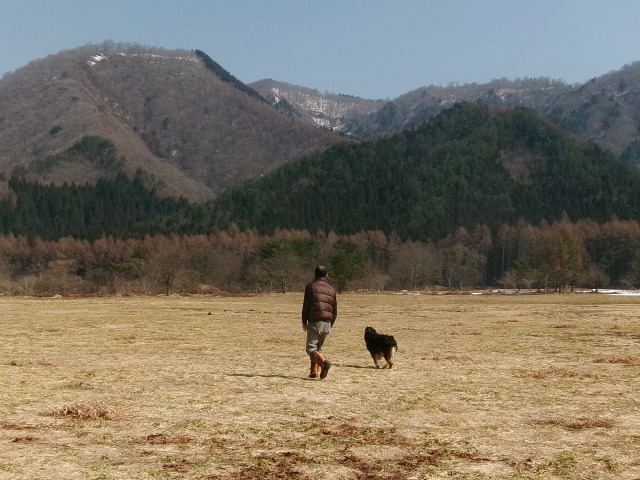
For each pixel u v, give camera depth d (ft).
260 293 337.93
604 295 286.66
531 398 40.16
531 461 26.71
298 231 524.11
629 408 37.32
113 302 200.54
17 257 424.46
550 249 352.08
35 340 77.46
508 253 510.58
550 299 236.22
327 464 25.89
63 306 169.58
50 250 431.02
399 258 428.56
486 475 24.80
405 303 203.00
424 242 506.48
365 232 538.47
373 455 27.32
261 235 526.16
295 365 55.16
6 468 24.58
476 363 56.90
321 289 47.37
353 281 360.69
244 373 50.06
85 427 31.58
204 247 408.26
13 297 243.81
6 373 48.60
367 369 53.06
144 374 49.14
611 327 96.02
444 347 70.33
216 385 44.16
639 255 418.72
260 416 34.40
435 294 324.19
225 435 30.32
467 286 446.19
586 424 33.35
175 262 339.77
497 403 38.58
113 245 437.58
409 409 36.68
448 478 24.43
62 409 34.63
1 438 29.25
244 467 25.31
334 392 41.81
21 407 36.04
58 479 23.39
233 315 132.77
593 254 480.64
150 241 444.14
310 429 31.63
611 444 29.48
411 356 62.03
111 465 25.25
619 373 50.72
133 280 345.72
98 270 399.44
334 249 412.77
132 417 33.83
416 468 25.61
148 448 27.96
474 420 34.12
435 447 28.71
